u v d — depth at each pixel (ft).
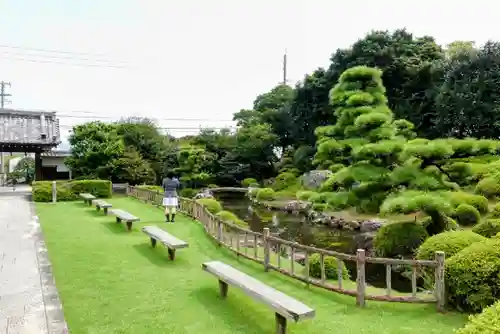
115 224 38.93
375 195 35.53
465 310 17.39
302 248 21.34
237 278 17.94
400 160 34.01
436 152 31.27
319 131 41.09
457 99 69.77
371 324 16.21
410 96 83.30
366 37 90.07
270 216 67.56
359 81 38.04
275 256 27.66
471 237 21.08
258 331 15.47
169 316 16.84
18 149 69.72
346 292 18.90
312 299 19.20
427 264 17.71
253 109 138.00
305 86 98.07
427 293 19.16
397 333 15.37
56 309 17.56
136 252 27.96
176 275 22.72
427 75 80.38
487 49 71.46
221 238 30.17
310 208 66.54
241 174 110.42
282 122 115.85
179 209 47.39
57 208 50.60
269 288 16.52
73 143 81.66
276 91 134.62
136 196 63.31
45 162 94.84
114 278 22.03
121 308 17.70
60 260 25.54
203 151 103.45
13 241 30.91
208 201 51.11
